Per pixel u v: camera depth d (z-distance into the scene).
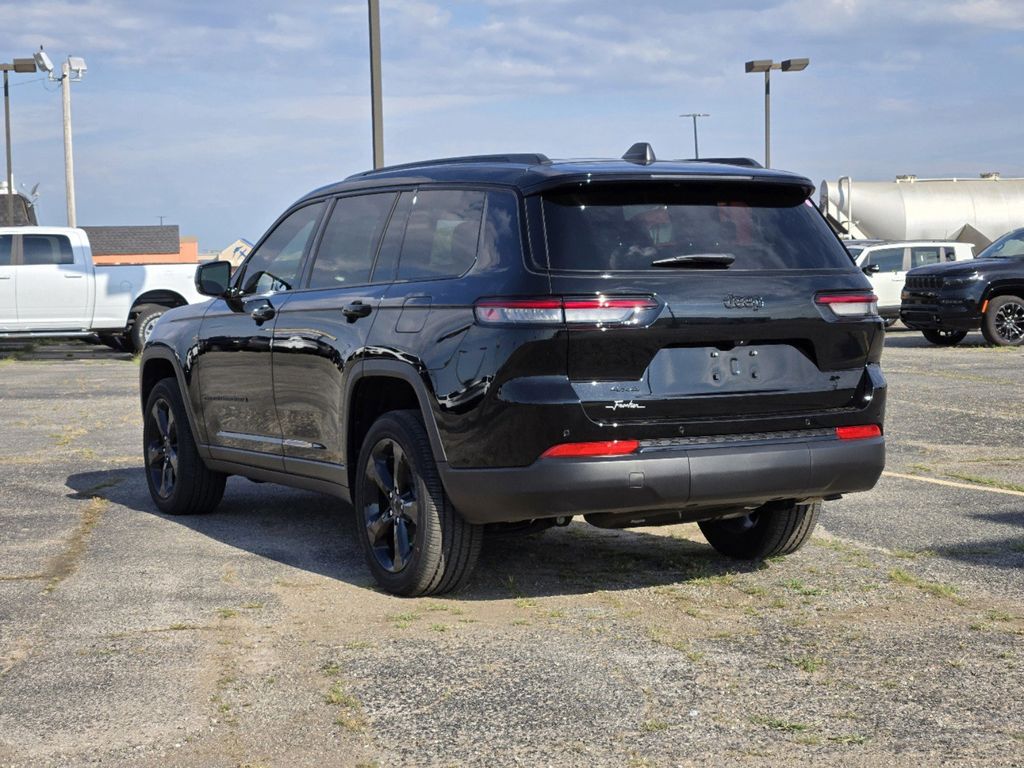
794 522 5.71
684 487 4.77
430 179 5.51
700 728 3.70
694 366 4.84
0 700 4.00
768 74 35.41
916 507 7.15
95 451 9.95
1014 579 5.46
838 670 4.24
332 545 6.39
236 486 8.40
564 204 4.85
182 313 7.38
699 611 5.02
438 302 5.06
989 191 49.22
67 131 34.66
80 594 5.34
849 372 5.16
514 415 4.68
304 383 5.99
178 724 3.78
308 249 6.26
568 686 4.09
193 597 5.29
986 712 3.81
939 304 20.00
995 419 11.08
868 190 48.69
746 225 5.09
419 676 4.21
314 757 3.52
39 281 20.64
